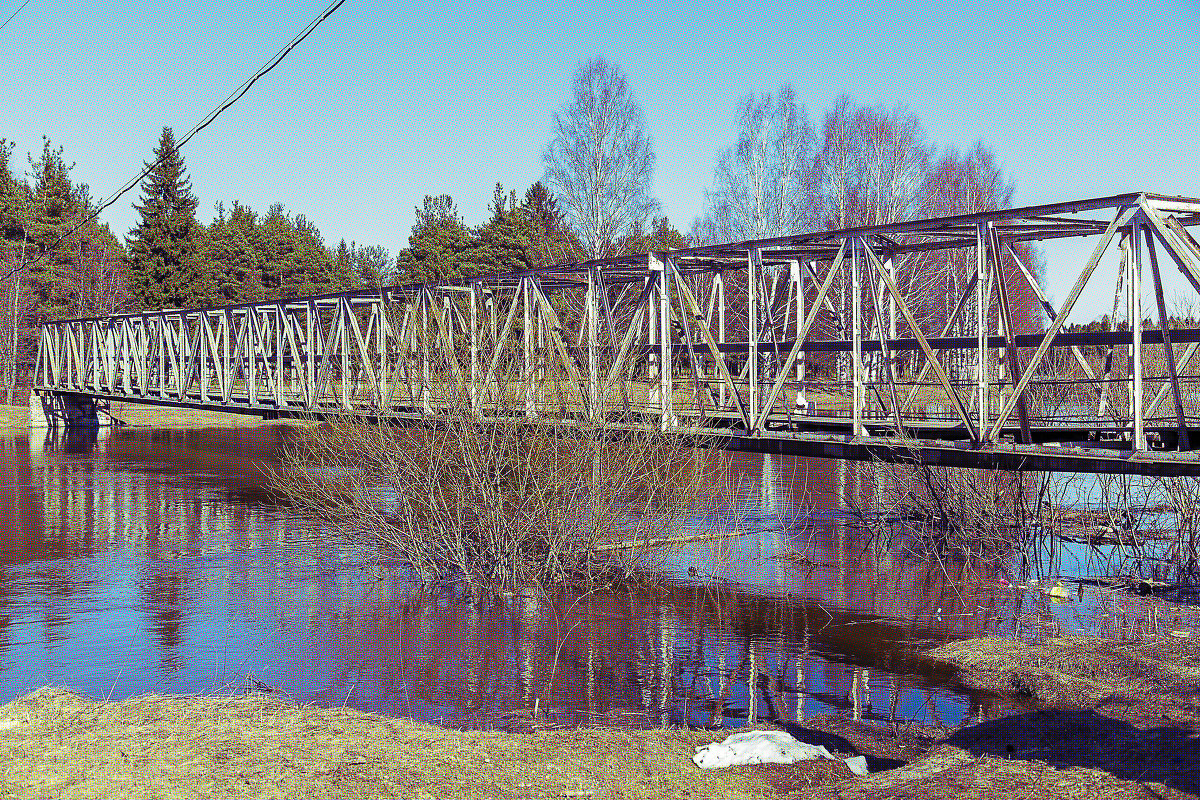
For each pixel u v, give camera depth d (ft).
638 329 63.77
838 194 128.16
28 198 244.83
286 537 66.74
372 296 85.40
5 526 71.82
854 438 48.03
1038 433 52.85
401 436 56.85
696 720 33.27
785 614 46.98
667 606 48.52
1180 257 37.11
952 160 141.08
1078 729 30.37
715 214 135.74
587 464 54.24
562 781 26.04
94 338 157.79
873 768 28.71
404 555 57.06
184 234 238.27
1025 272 50.98
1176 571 53.21
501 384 54.03
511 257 217.77
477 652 41.19
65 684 36.94
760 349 65.05
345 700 34.99
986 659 39.09
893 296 46.91
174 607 48.57
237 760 26.18
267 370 111.04
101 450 129.90
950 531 63.41
